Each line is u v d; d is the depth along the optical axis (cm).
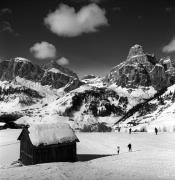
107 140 8856
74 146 5678
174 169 4209
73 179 3678
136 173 4022
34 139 5416
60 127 5819
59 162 5338
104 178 3734
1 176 3947
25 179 3697
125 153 6238
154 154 5803
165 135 9375
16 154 6994
